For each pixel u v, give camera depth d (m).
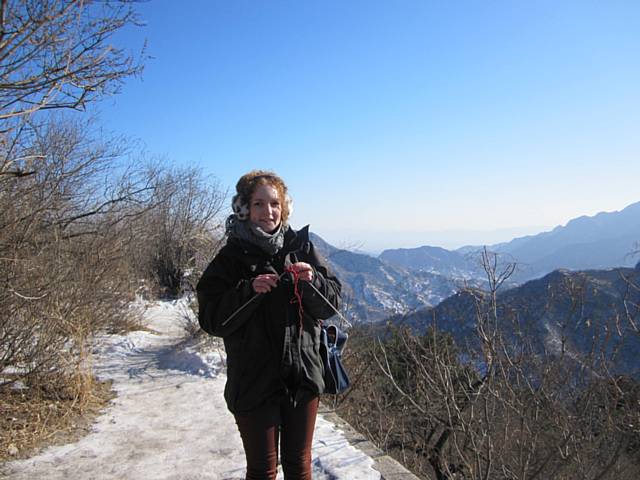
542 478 6.88
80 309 6.03
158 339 9.08
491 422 6.53
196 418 5.12
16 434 4.34
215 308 2.26
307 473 2.30
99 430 4.71
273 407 2.26
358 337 8.09
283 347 2.27
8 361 5.00
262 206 2.36
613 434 6.31
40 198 5.64
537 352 6.12
